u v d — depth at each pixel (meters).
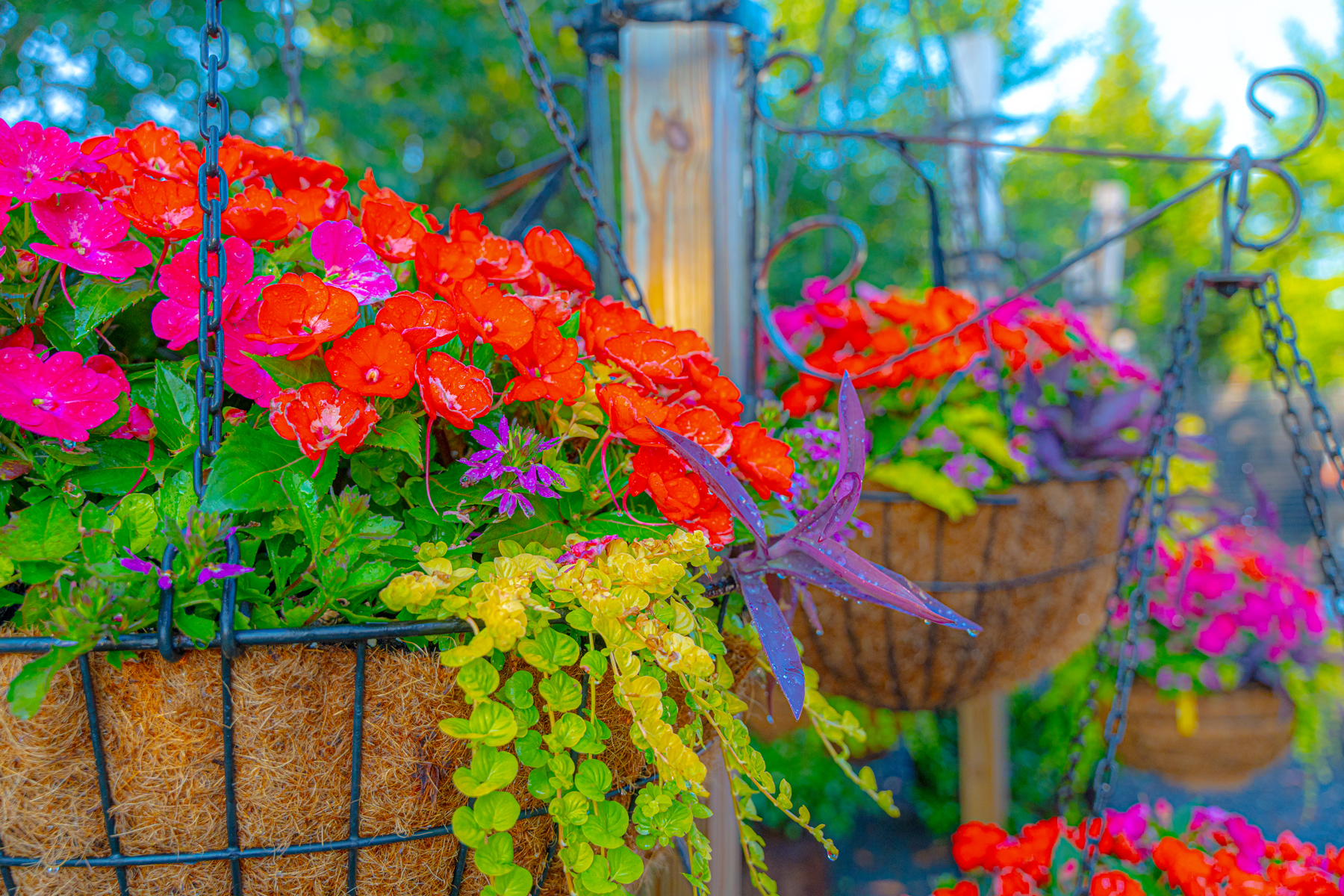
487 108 4.42
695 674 0.55
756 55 1.26
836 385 1.36
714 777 1.17
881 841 2.76
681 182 1.21
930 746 2.98
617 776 0.63
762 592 0.65
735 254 1.24
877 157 4.90
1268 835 2.98
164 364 0.61
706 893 0.57
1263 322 1.01
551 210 4.21
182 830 0.52
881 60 5.65
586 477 0.68
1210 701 2.26
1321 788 3.38
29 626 0.51
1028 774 2.87
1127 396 1.40
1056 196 7.18
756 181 1.28
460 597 0.52
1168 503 1.72
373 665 0.54
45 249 0.57
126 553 0.52
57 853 0.51
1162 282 9.23
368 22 4.01
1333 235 9.69
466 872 0.58
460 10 4.19
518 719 0.52
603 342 0.71
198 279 0.60
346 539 0.53
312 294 0.58
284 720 0.52
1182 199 1.03
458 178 4.19
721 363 1.21
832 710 0.80
